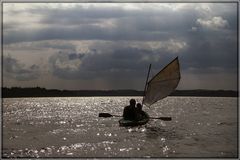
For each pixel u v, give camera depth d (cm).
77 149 2131
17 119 4706
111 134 2789
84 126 3528
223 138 2561
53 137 2675
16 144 2328
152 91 3616
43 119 4669
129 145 2261
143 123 3094
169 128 3203
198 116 4866
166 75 3478
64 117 5028
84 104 11256
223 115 5066
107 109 7606
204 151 2031
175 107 7944
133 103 3172
